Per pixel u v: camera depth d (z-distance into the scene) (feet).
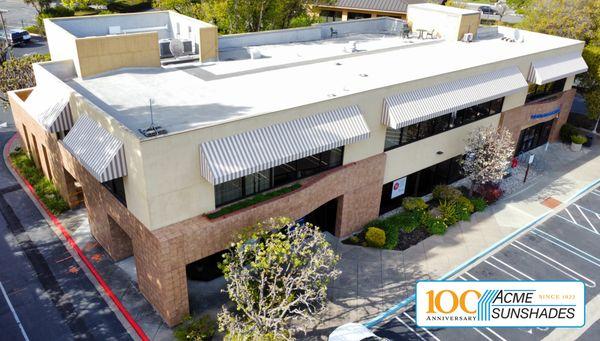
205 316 71.20
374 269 86.43
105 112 68.54
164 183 63.93
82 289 79.20
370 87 89.81
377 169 92.84
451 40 135.33
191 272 81.00
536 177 123.54
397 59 111.45
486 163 101.30
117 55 92.99
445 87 96.94
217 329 71.61
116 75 92.58
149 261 69.72
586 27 148.15
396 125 86.58
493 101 113.50
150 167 61.41
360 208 94.43
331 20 205.36
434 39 136.26
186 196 67.21
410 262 88.74
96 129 70.28
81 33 106.01
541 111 128.36
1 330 70.74
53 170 102.22
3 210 99.86
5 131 136.98
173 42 102.47
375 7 191.83
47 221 96.78
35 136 105.50
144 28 113.50
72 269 83.66
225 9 160.66
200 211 69.92
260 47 120.67
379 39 135.23
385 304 78.64
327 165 85.20
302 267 76.74
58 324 72.23
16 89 120.98
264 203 74.38
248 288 67.87
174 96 82.74
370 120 86.99
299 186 80.02
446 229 98.94
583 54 141.18
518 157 134.10
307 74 97.40
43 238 91.50
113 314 74.38
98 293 78.48
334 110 79.41
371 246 92.22
